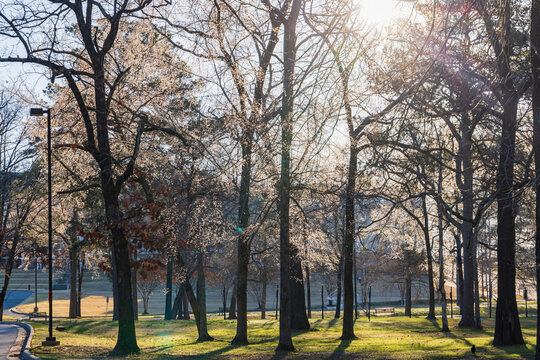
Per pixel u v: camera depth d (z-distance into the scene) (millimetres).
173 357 18422
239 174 20672
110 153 21781
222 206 24391
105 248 42469
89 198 37594
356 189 18781
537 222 12695
